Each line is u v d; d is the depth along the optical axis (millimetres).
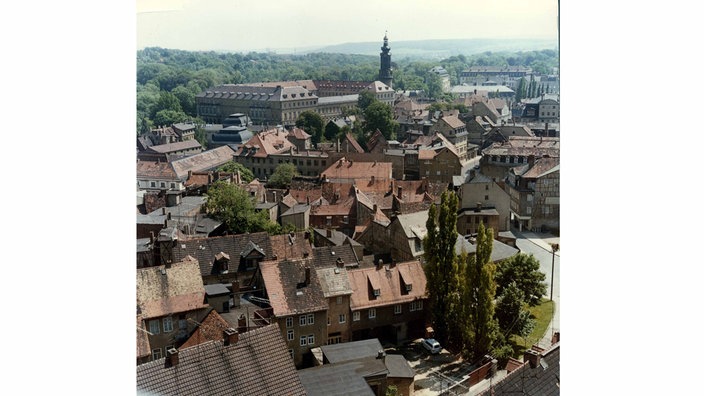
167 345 59062
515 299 61781
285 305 60844
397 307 64438
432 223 63062
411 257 67625
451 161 75250
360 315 63625
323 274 63500
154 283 59938
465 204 69812
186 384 47906
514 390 50000
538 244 68000
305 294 61750
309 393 51469
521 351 60094
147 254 66688
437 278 62906
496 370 57562
